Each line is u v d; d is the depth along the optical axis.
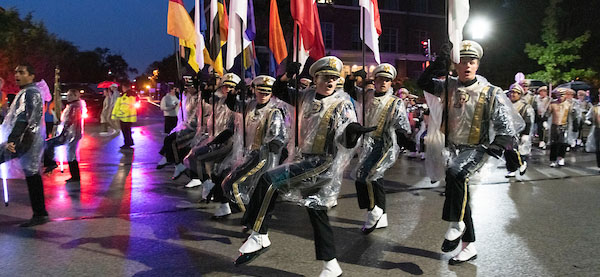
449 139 4.39
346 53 31.09
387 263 4.32
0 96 9.13
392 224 5.60
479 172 4.31
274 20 6.16
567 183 8.23
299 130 4.05
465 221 4.20
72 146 8.02
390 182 8.35
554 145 10.12
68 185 7.87
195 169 6.46
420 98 13.79
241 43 5.02
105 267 4.18
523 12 23.00
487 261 4.35
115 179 8.45
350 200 6.91
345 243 4.91
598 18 21.73
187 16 7.16
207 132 6.68
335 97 3.95
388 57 32.56
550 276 3.98
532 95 13.01
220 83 6.10
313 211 3.86
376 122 5.44
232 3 5.30
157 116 27.78
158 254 4.53
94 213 6.05
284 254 4.55
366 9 5.14
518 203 6.65
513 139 4.15
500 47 24.73
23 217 5.83
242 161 4.98
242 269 4.16
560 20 21.48
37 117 5.45
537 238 5.02
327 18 30.61
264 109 4.89
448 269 4.16
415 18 33.41
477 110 4.20
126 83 13.03
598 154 9.53
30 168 5.41
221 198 5.73
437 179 4.66
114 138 15.62
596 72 22.80
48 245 4.77
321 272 3.96
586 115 13.38
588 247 4.72
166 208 6.33
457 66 4.34
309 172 3.87
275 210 6.33
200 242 4.90
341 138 3.79
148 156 11.50
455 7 4.26
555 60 21.02
